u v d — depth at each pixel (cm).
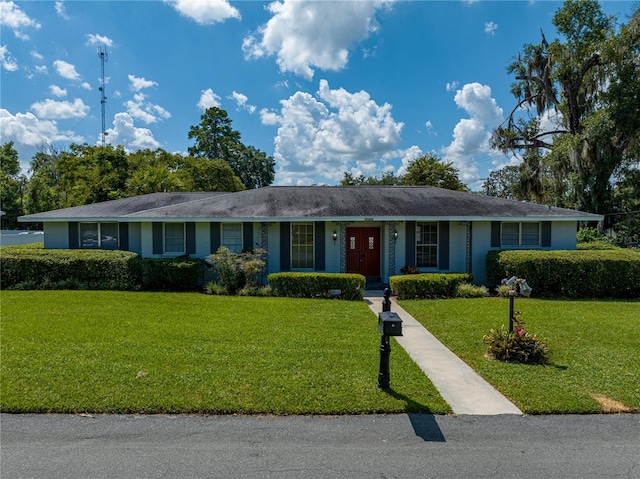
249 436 368
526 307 975
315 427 386
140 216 1273
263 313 866
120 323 757
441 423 397
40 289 1180
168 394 443
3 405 413
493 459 334
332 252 1364
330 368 530
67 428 378
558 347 648
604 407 431
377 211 1339
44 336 658
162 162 3059
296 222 1362
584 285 1141
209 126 4475
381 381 470
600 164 1903
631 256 1158
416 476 309
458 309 952
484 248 1375
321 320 808
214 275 1310
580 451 348
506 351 587
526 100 2398
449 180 3206
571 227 1388
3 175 3772
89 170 2605
